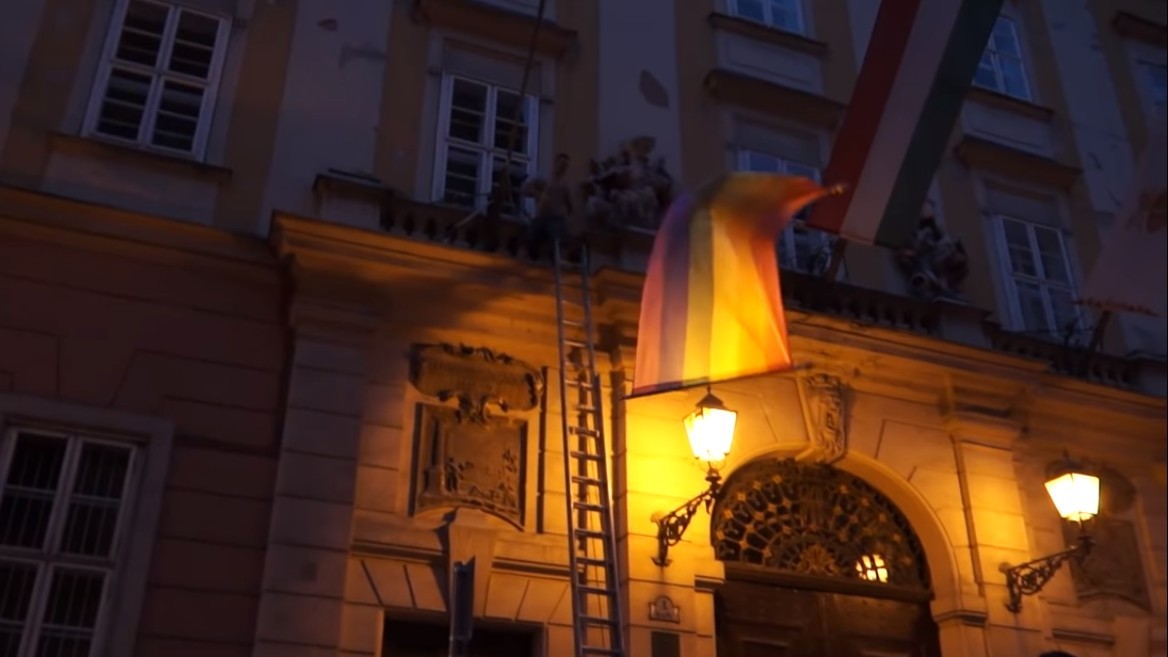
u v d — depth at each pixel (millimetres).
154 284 8930
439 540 8711
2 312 8414
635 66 12094
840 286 11031
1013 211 13203
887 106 10266
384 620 8477
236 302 9109
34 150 9188
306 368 8875
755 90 12367
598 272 9797
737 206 8438
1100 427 11773
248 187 9727
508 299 9680
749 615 9688
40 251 8711
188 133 9883
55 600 7770
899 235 10039
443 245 9414
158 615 7852
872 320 11109
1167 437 11945
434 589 8570
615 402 9680
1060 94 14547
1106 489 11531
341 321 9117
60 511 7984
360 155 10297
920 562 10523
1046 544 10891
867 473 10508
